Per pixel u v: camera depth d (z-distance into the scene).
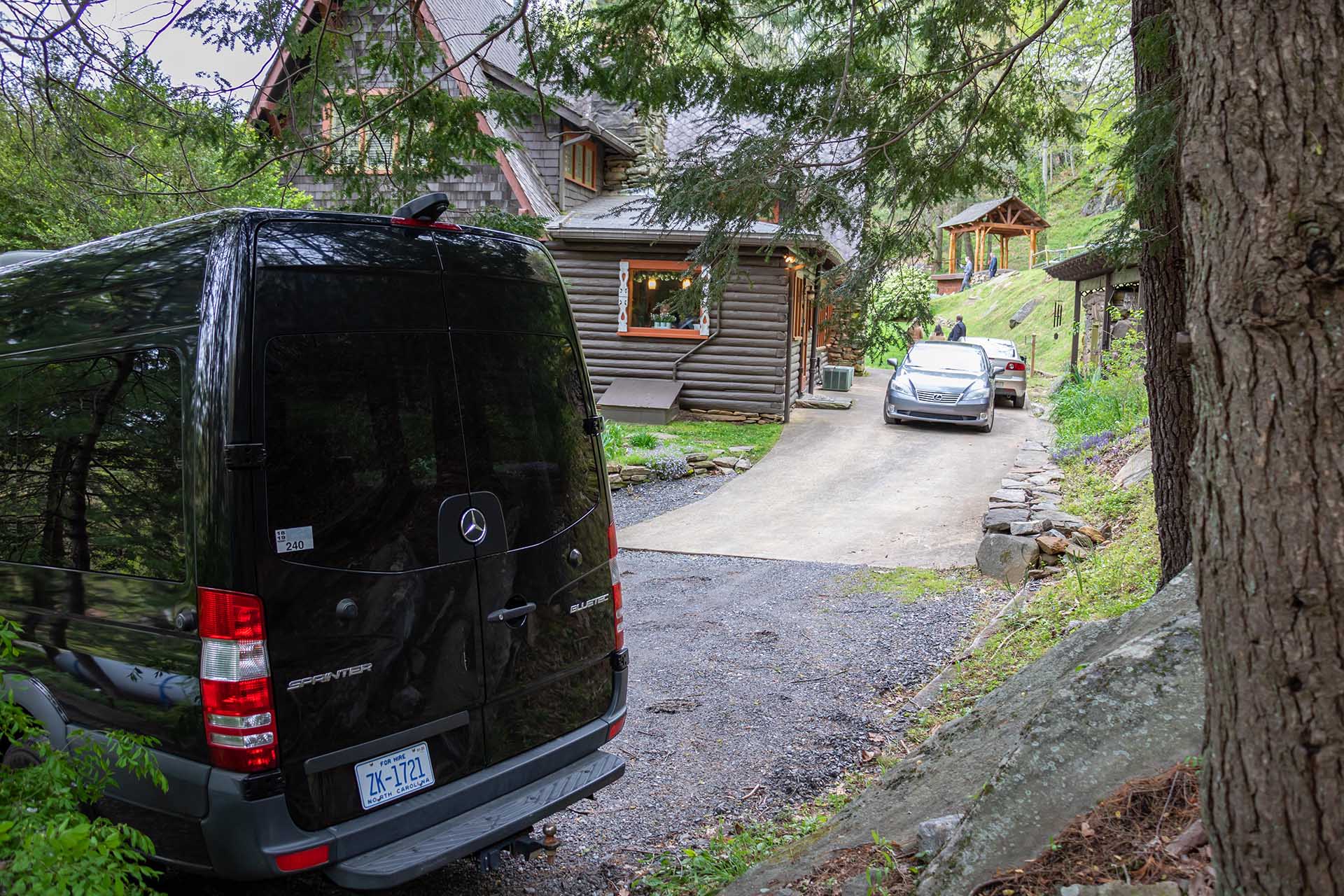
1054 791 2.62
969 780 3.27
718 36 5.57
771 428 16.61
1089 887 2.22
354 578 2.86
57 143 5.58
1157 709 2.76
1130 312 16.44
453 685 3.12
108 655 2.92
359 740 2.84
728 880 3.28
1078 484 10.62
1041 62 5.71
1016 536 7.91
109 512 2.93
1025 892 2.31
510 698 3.32
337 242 2.99
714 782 4.33
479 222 6.37
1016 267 53.94
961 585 7.74
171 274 2.88
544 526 3.52
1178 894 2.12
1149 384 5.05
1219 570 1.63
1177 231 4.38
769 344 17.03
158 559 2.78
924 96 5.38
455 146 6.09
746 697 5.40
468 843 2.91
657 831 3.87
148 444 2.84
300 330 2.83
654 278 17.23
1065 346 29.61
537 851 3.67
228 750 2.60
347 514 2.86
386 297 3.09
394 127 5.91
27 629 3.16
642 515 11.40
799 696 5.40
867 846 3.08
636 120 19.58
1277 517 1.52
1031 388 24.64
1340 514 1.48
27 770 2.33
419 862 2.79
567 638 3.58
